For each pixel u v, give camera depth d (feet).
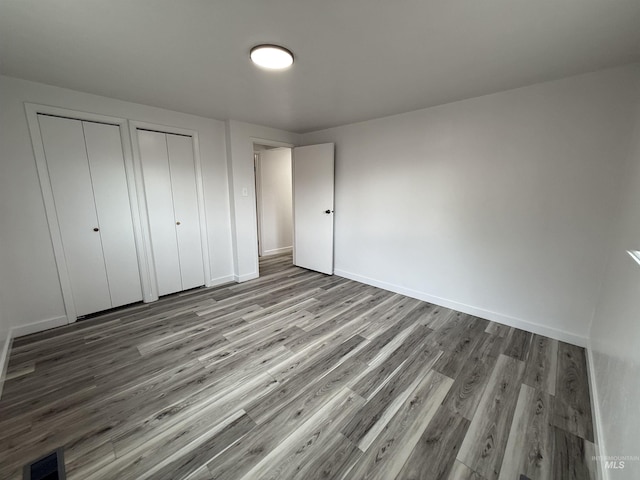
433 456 4.39
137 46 5.54
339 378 6.16
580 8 4.30
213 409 5.30
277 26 4.86
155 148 9.90
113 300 9.49
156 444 4.56
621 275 5.12
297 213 14.55
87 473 4.08
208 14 4.51
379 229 11.53
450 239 9.50
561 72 6.66
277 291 11.47
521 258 8.12
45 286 8.11
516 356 6.96
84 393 5.69
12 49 5.65
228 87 7.73
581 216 7.07
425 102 8.94
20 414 5.15
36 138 7.57
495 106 8.07
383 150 10.92
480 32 5.02
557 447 4.55
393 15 4.52
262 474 4.09
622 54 5.74
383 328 8.39
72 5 4.25
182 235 10.98
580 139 6.90
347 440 4.66
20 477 4.02
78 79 7.22
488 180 8.45
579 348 7.30
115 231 9.30
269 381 6.07
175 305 10.00
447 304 9.86
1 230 7.32
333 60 6.10
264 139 12.73
